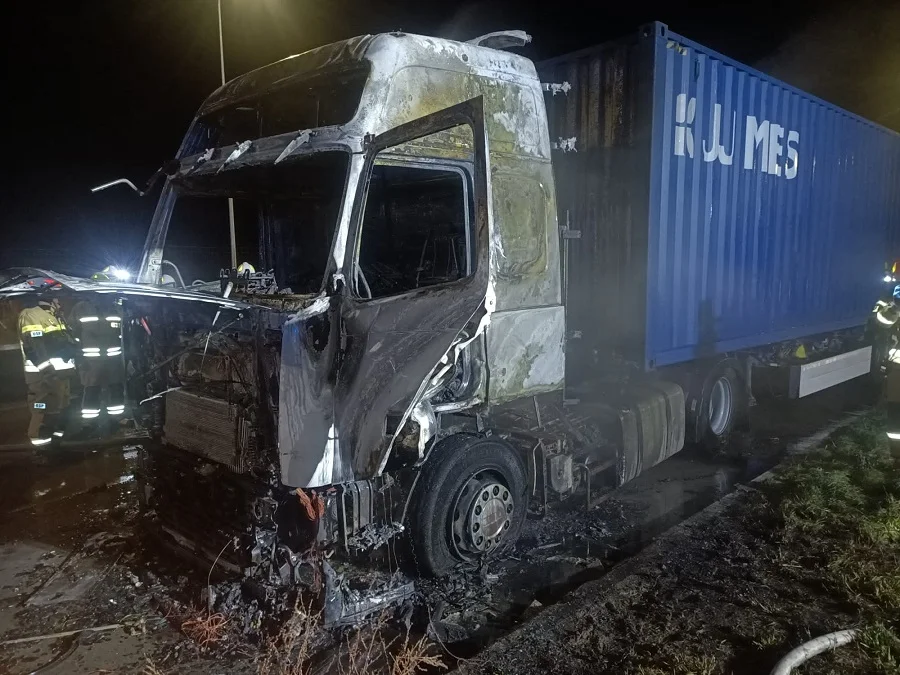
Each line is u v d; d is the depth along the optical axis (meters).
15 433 7.32
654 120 5.16
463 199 3.87
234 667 3.08
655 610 3.51
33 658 3.18
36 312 6.27
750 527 4.53
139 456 4.10
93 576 3.93
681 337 5.89
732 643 3.21
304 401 3.07
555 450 4.30
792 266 7.67
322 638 3.22
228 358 3.35
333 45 3.85
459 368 3.74
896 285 8.73
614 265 5.52
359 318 3.29
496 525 3.94
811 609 3.49
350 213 3.36
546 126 4.39
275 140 3.80
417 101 3.68
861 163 9.04
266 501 3.18
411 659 3.02
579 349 5.73
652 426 5.22
